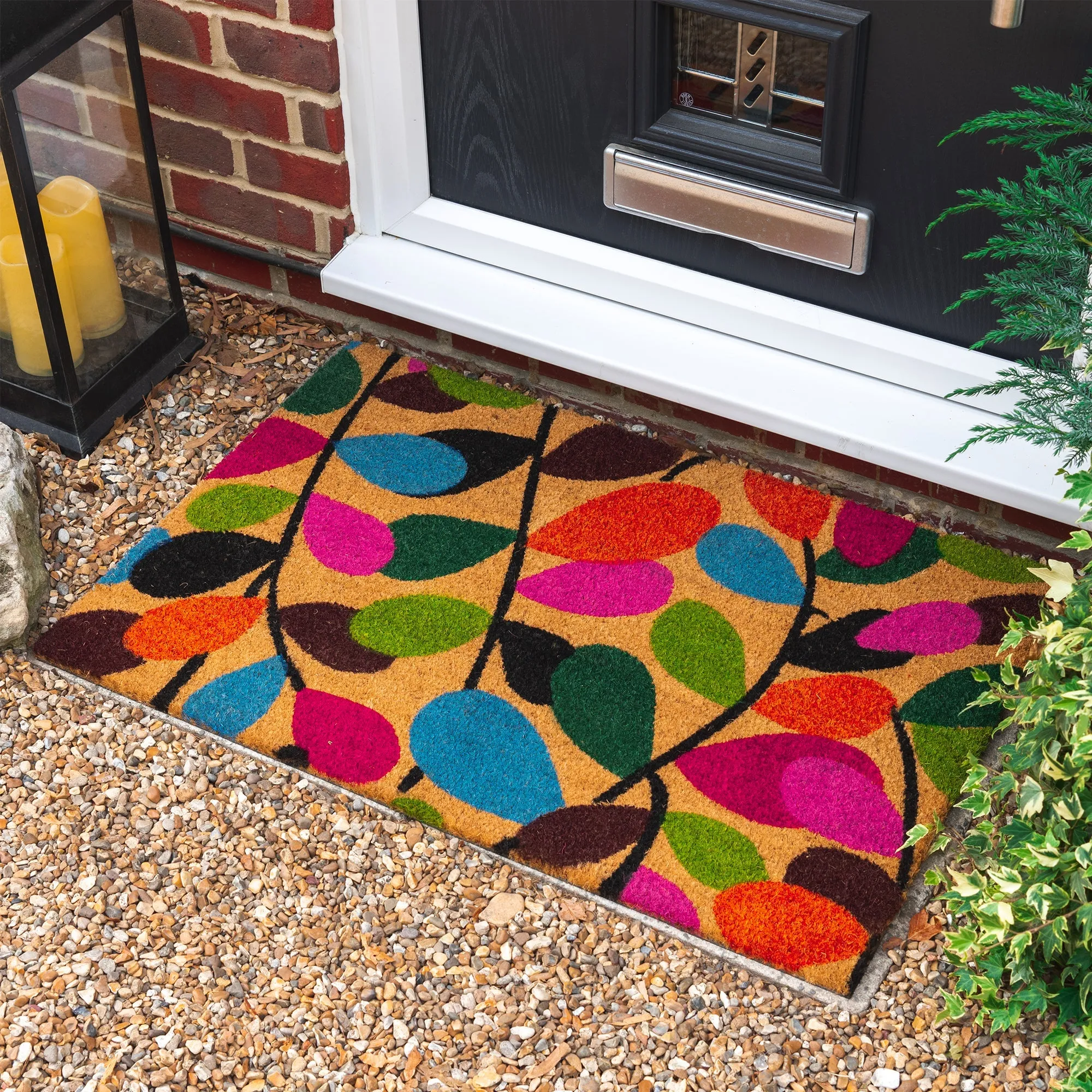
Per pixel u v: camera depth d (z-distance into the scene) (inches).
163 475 100.2
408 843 80.0
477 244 107.4
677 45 95.2
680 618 90.6
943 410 94.0
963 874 76.5
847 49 87.6
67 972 74.3
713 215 99.4
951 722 84.3
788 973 74.1
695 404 98.0
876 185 93.0
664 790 81.5
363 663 88.4
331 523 96.9
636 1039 71.6
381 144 105.2
